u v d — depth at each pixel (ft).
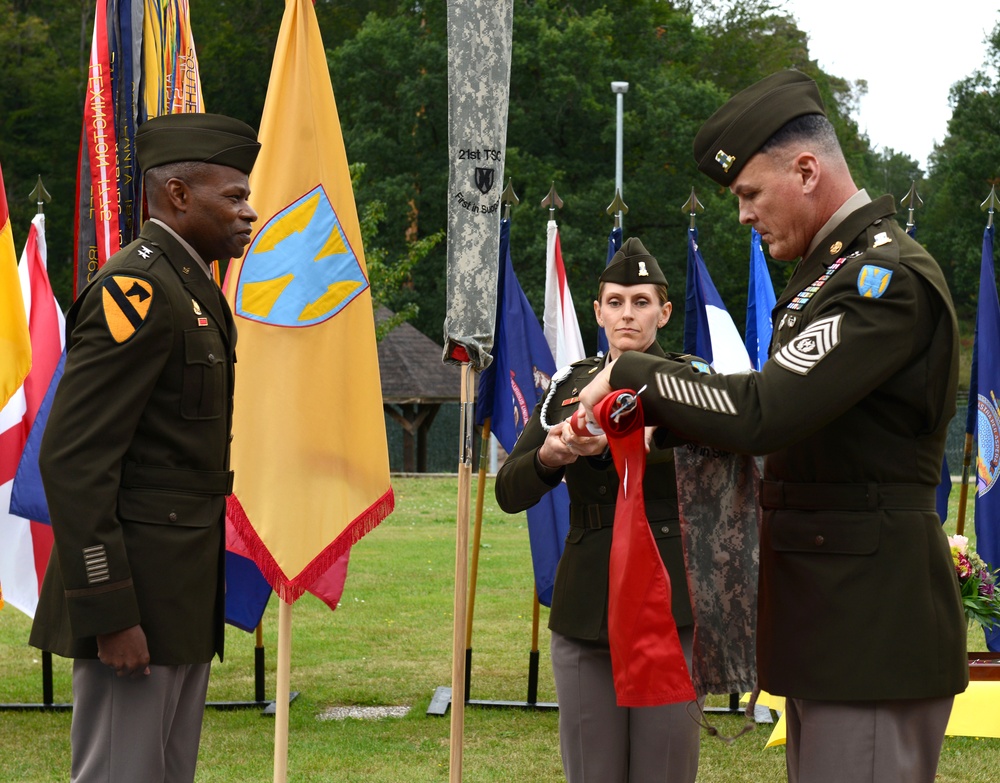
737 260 115.14
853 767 8.58
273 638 28.07
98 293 10.76
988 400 21.36
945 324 8.40
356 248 15.74
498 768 18.25
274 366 15.19
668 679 8.90
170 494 10.98
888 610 8.52
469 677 22.41
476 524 22.57
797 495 8.90
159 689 10.86
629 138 112.37
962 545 17.95
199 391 11.17
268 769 18.02
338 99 120.47
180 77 17.69
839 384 8.13
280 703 14.53
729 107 9.14
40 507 19.29
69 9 143.43
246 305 15.26
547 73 110.93
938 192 165.99
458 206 12.84
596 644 12.54
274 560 14.76
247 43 133.59
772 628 9.00
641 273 13.09
